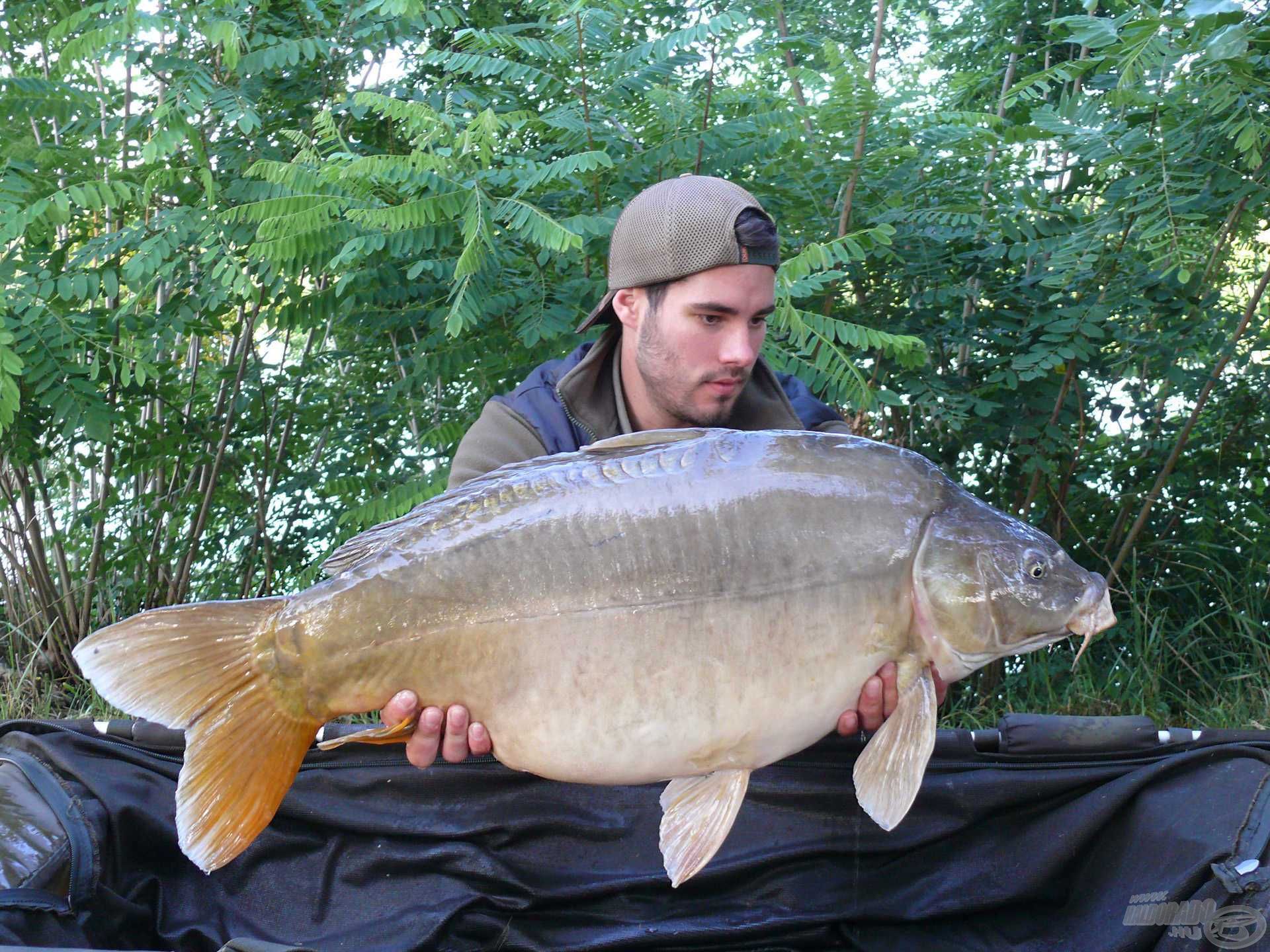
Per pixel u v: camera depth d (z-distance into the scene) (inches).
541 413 82.7
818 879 84.8
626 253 77.2
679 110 130.9
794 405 89.7
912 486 62.6
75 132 147.8
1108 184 140.1
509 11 167.0
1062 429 145.6
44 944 69.5
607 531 58.7
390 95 144.6
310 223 113.4
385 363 151.1
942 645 60.9
